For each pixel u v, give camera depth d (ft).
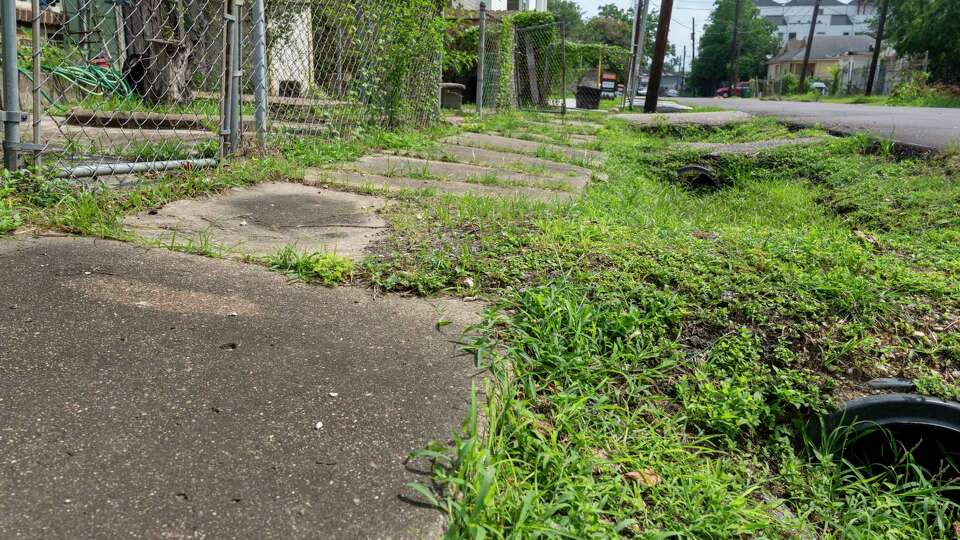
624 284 9.65
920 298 10.00
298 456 5.46
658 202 20.10
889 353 8.87
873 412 8.04
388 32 24.57
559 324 8.44
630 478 6.34
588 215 13.60
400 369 7.04
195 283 8.86
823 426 8.03
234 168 15.48
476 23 54.70
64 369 6.43
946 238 15.03
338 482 5.20
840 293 9.70
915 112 55.67
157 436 5.56
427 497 5.07
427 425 6.06
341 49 22.20
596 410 7.27
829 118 43.73
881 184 20.90
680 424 7.68
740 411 7.87
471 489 5.11
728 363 8.57
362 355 7.29
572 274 9.95
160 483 5.01
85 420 5.68
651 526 5.82
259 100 17.42
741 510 6.23
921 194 18.90
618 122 43.93
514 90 56.70
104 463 5.17
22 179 11.57
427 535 4.76
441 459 5.51
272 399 6.25
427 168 18.57
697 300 9.50
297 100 20.54
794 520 6.84
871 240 14.06
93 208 11.08
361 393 6.49
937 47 136.67
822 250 11.57
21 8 23.84
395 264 10.05
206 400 6.15
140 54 23.22
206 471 5.19
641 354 8.36
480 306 8.95
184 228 11.36
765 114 51.72
